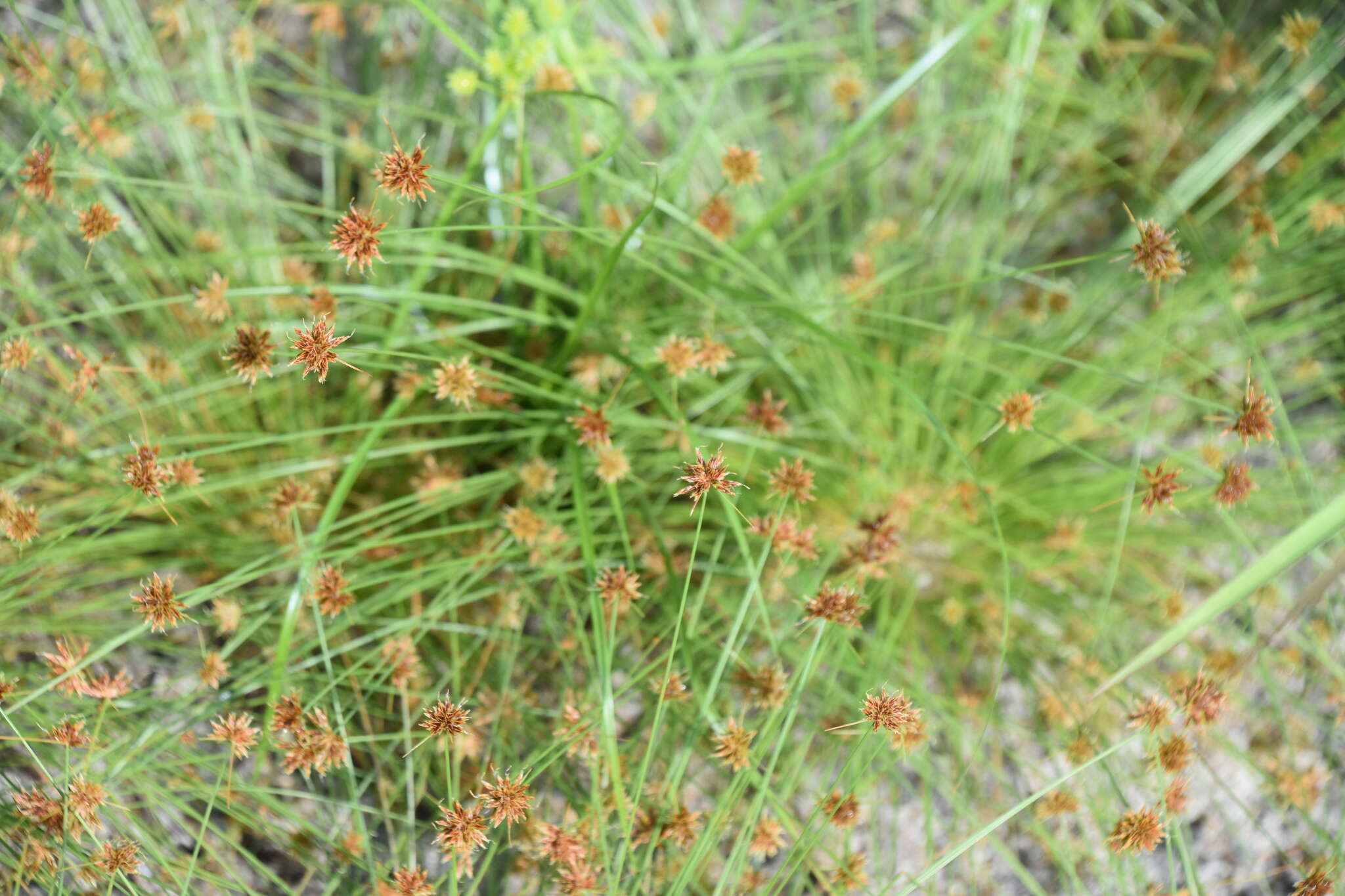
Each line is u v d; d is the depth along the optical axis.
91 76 0.37
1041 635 0.38
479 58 0.33
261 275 0.39
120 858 0.31
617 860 0.31
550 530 0.35
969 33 0.36
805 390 0.37
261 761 0.32
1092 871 0.36
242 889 0.32
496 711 0.34
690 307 0.39
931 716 0.36
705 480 0.30
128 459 0.31
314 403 0.39
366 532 0.37
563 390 0.37
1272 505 0.38
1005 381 0.39
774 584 0.34
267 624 0.36
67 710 0.34
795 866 0.32
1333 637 0.38
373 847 0.35
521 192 0.31
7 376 0.37
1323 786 0.36
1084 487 0.39
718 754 0.32
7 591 0.35
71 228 0.36
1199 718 0.32
